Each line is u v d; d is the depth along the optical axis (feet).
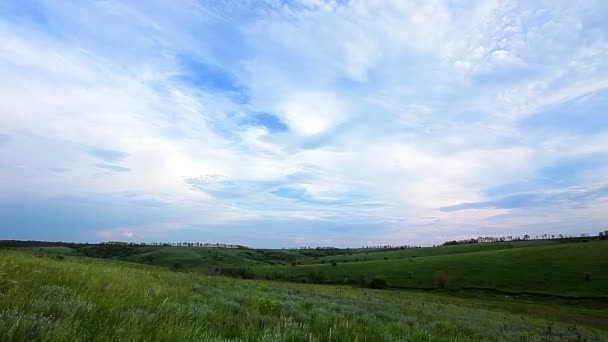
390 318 37.27
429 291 353.92
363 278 411.95
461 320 57.26
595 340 59.47
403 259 527.40
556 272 360.69
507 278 365.61
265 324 16.19
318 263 595.88
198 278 55.47
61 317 10.68
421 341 19.63
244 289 44.52
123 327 10.56
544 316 170.30
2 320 8.41
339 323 19.27
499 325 61.36
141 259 598.34
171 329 11.27
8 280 13.56
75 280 19.39
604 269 348.18
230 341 12.05
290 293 56.59
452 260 466.29
